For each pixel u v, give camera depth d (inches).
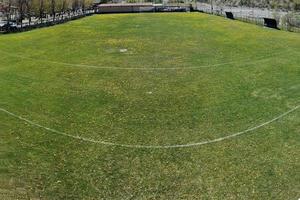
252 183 806.5
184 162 887.7
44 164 868.6
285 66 1517.0
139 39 2123.5
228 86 1339.8
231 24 2524.6
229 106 1171.9
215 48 1879.9
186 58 1720.0
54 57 1784.0
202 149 939.3
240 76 1433.3
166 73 1513.3
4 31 2459.4
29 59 1747.0
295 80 1358.3
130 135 1013.8
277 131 1009.5
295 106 1149.1
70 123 1079.0
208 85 1359.5
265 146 942.4
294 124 1041.5
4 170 828.0
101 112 1154.0
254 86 1323.8
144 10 3405.5
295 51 1742.1
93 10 3757.4
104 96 1280.8
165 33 2271.2
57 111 1154.7
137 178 831.1
